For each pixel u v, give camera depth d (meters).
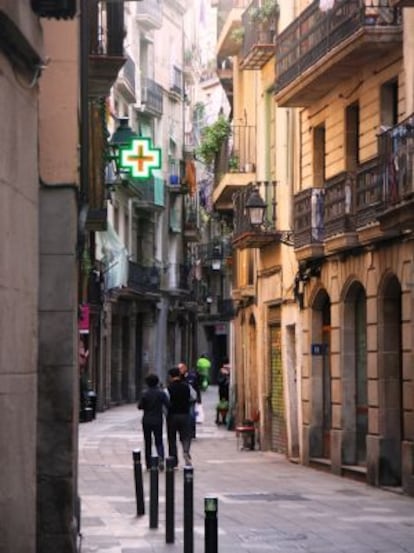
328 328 45.25
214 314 141.50
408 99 35.75
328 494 34.91
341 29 38.50
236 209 54.78
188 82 122.75
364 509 31.12
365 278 39.25
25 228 17.53
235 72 62.50
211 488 36.16
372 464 37.81
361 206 38.28
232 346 68.44
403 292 35.94
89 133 27.80
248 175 56.72
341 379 41.75
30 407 17.91
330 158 43.53
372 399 38.38
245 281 59.56
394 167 34.16
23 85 17.27
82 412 73.94
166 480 24.72
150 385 41.09
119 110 93.56
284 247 49.53
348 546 24.61
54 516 21.00
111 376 96.12
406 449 35.31
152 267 103.81
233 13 57.84
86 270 33.91
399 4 32.56
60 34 21.31
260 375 53.78
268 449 52.25
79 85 22.91
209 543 18.12
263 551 23.88
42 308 21.08
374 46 36.75
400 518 29.30
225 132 60.88
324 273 43.78
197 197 123.19
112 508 30.31
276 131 51.91
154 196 104.62
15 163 16.75
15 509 16.80
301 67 42.72
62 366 21.08
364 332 41.34
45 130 21.19
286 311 49.22
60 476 21.03
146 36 104.06
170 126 113.44
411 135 33.09
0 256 15.65
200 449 52.97
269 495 34.28
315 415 45.25
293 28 43.78
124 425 71.06
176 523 27.58
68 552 20.97
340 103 42.31
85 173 23.81
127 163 44.53
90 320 80.44
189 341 130.25
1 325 15.73
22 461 17.30
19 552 17.05
